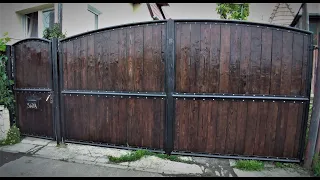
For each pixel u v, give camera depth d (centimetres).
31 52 320
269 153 257
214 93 257
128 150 292
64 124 315
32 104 324
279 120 250
